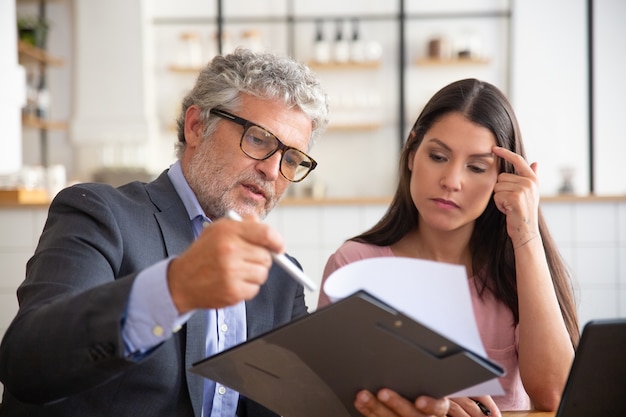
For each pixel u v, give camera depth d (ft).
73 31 19.69
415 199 4.81
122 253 3.73
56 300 3.04
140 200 4.03
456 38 19.88
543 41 19.54
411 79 20.18
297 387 3.17
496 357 5.06
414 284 2.95
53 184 15.15
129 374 3.65
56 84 19.72
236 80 4.10
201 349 3.88
